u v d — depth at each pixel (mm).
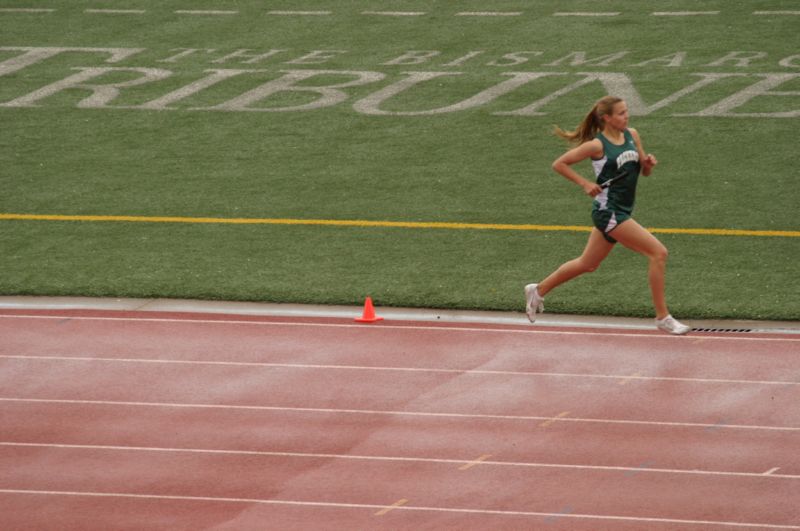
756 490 18953
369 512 18516
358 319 26828
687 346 24984
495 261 30812
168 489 19438
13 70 51219
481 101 46125
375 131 43219
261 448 20781
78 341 25984
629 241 23297
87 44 54719
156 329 26609
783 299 27625
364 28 56062
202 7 59906
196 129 43875
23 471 20188
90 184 38188
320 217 34781
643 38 52969
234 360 24766
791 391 22625
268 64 51531
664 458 20094
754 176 37562
